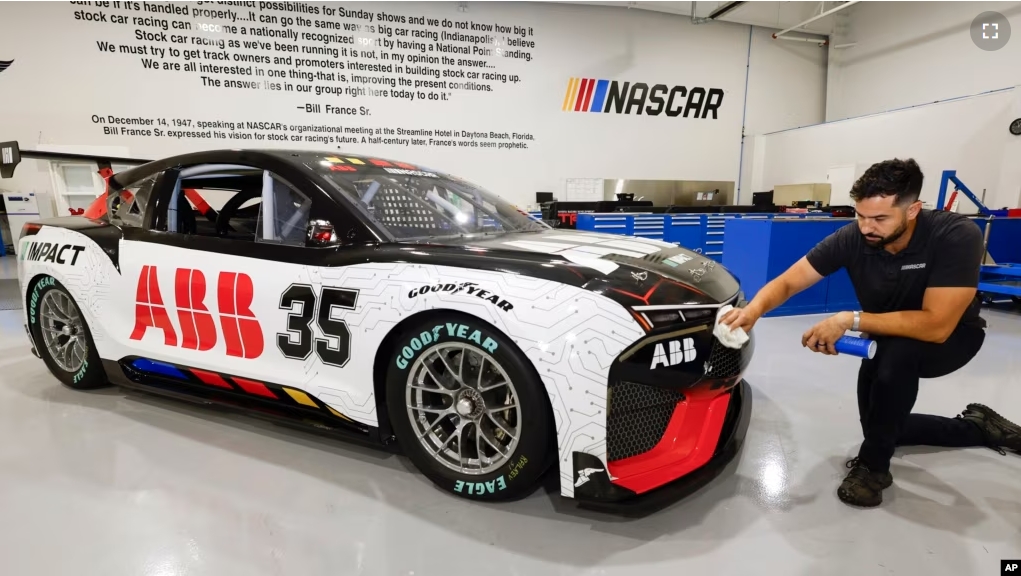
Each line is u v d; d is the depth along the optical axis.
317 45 6.20
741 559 1.20
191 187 2.00
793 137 7.99
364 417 1.49
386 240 1.54
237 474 1.57
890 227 1.33
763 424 1.99
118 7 5.55
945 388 2.40
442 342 1.35
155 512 1.37
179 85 5.86
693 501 1.45
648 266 1.45
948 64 7.00
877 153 6.72
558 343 1.21
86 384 2.21
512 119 7.20
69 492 1.46
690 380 1.30
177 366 1.82
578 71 7.39
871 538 1.28
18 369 2.59
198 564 1.17
